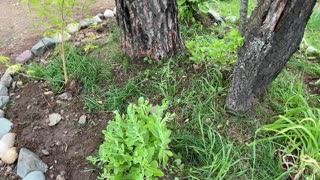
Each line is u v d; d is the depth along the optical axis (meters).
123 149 1.90
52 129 2.51
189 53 2.80
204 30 3.31
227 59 2.54
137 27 2.63
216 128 2.31
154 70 2.70
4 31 3.84
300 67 2.93
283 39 2.03
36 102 2.69
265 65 2.16
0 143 2.43
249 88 2.26
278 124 2.22
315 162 1.99
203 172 2.10
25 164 2.29
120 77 2.72
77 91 2.70
